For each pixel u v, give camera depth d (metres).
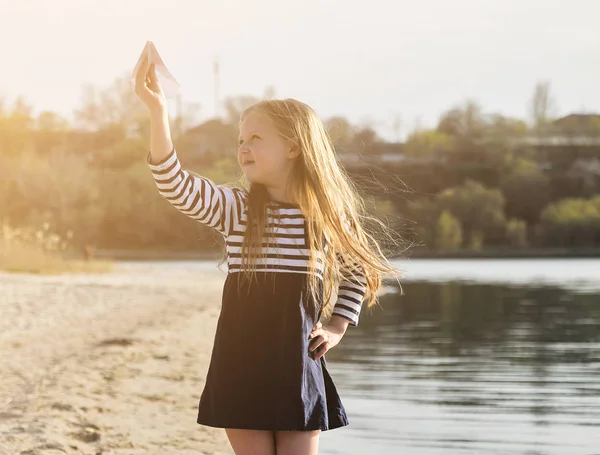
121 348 9.41
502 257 63.69
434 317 15.43
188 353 9.21
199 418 2.92
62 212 64.19
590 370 8.72
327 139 3.12
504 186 77.31
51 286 20.34
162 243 68.81
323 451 5.25
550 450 5.31
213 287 22.39
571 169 80.06
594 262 53.84
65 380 7.18
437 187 77.19
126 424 5.62
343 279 3.13
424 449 5.32
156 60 2.83
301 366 2.87
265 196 2.97
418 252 63.53
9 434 5.17
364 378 8.20
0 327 11.55
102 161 84.44
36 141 88.12
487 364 9.20
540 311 16.83
